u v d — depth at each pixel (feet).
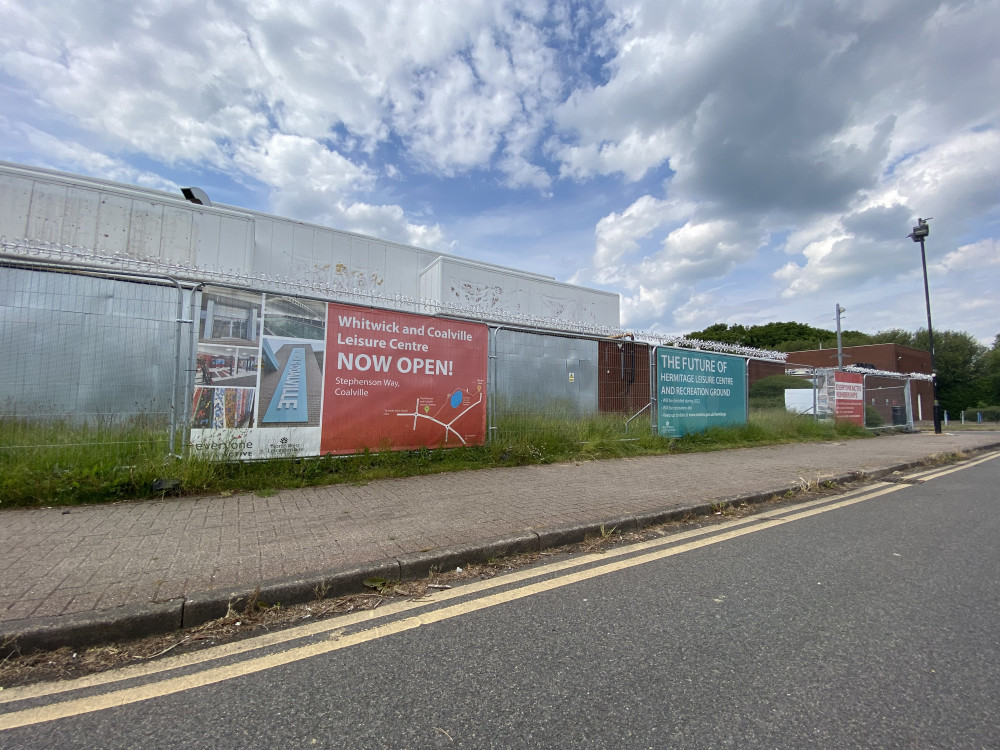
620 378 32.32
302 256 44.09
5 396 16.60
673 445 33.14
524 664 8.49
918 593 11.62
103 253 20.22
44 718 7.02
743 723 7.00
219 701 7.46
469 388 25.03
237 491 18.07
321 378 20.83
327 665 8.46
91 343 17.81
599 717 7.11
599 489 20.47
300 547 12.81
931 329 66.28
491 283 52.01
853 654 8.89
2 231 30.76
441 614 10.38
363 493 18.65
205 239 36.58
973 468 33.55
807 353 142.10
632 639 9.37
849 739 6.69
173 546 12.63
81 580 10.49
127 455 17.60
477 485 20.47
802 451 36.29
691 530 16.78
